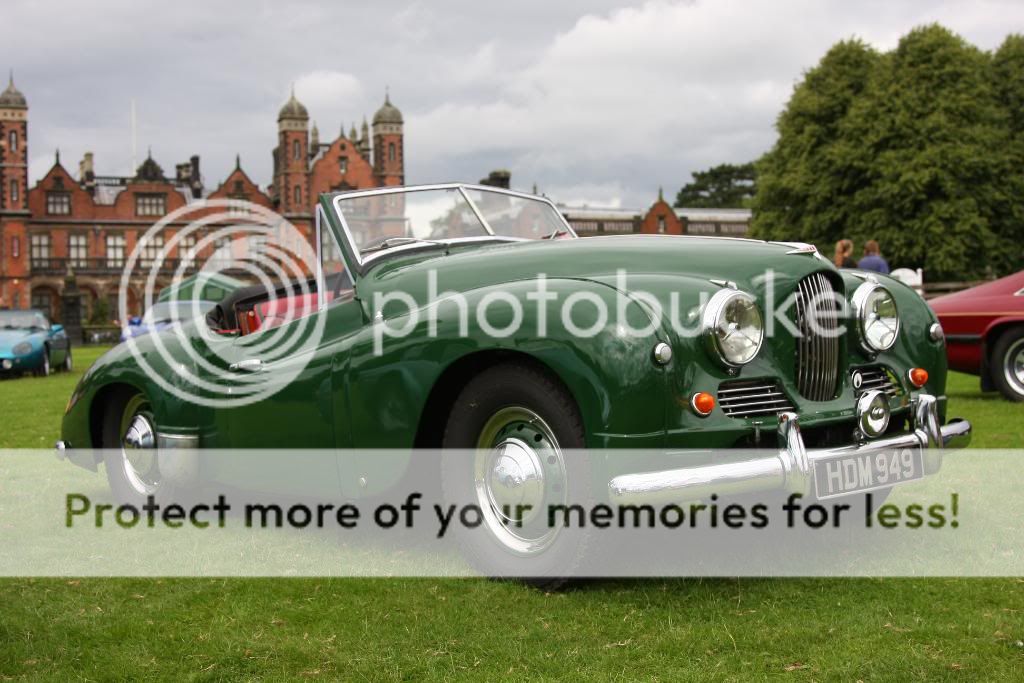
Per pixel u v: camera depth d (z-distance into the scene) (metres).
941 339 3.84
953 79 37.09
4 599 3.22
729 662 2.54
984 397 8.41
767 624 2.81
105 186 70.81
